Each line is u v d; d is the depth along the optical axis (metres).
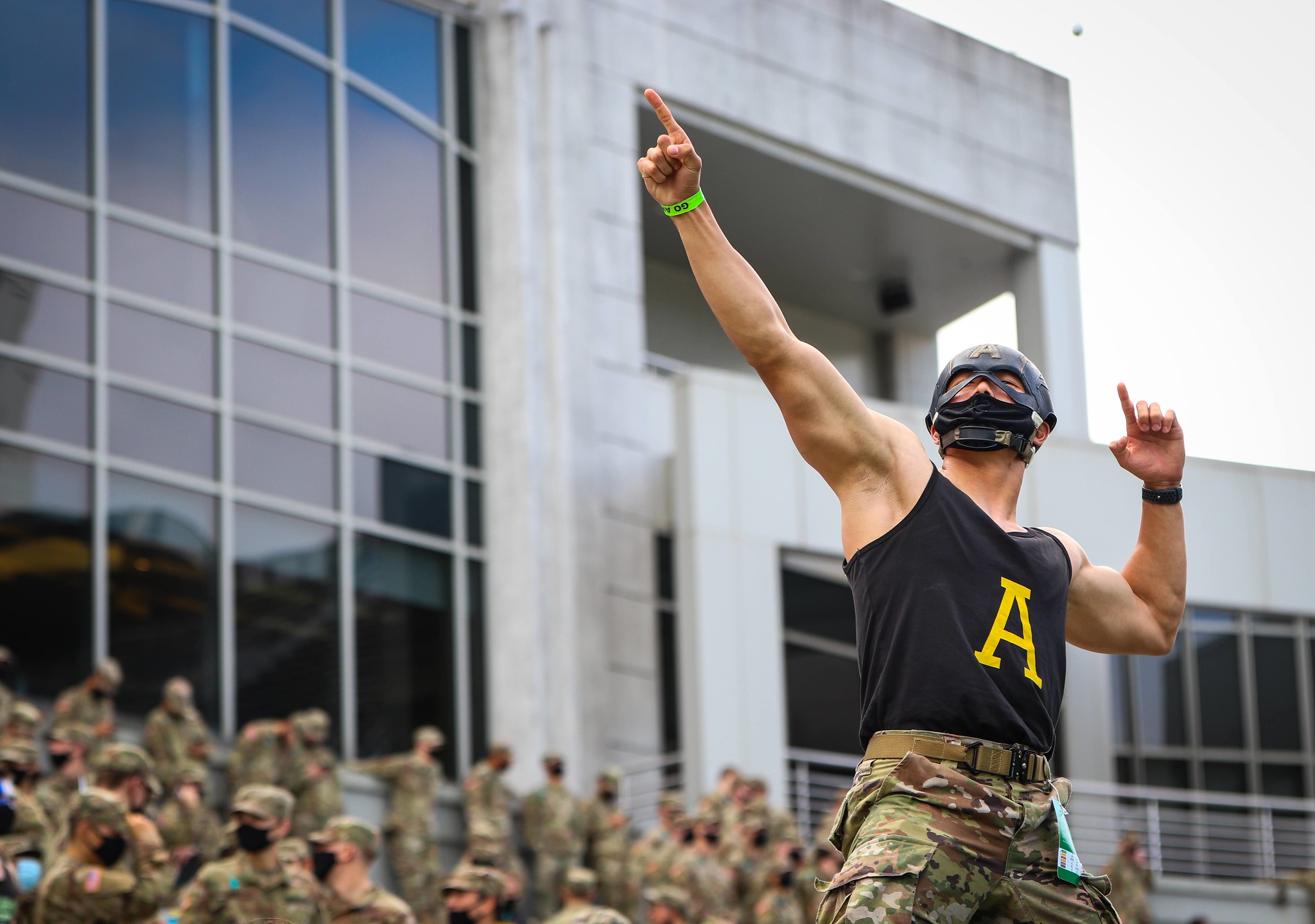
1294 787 22.06
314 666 17.94
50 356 16.22
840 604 22.38
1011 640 2.96
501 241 20.97
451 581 19.69
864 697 3.03
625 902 15.91
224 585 17.19
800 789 20.80
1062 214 24.80
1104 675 22.42
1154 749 22.14
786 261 25.83
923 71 24.45
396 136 20.23
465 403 20.42
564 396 20.78
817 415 3.04
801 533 21.50
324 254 19.11
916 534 3.00
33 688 15.39
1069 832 2.97
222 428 17.55
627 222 22.09
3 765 8.45
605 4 22.34
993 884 2.80
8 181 16.19
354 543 18.69
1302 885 20.50
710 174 23.62
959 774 2.84
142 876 6.85
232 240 18.09
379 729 18.52
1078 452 13.61
